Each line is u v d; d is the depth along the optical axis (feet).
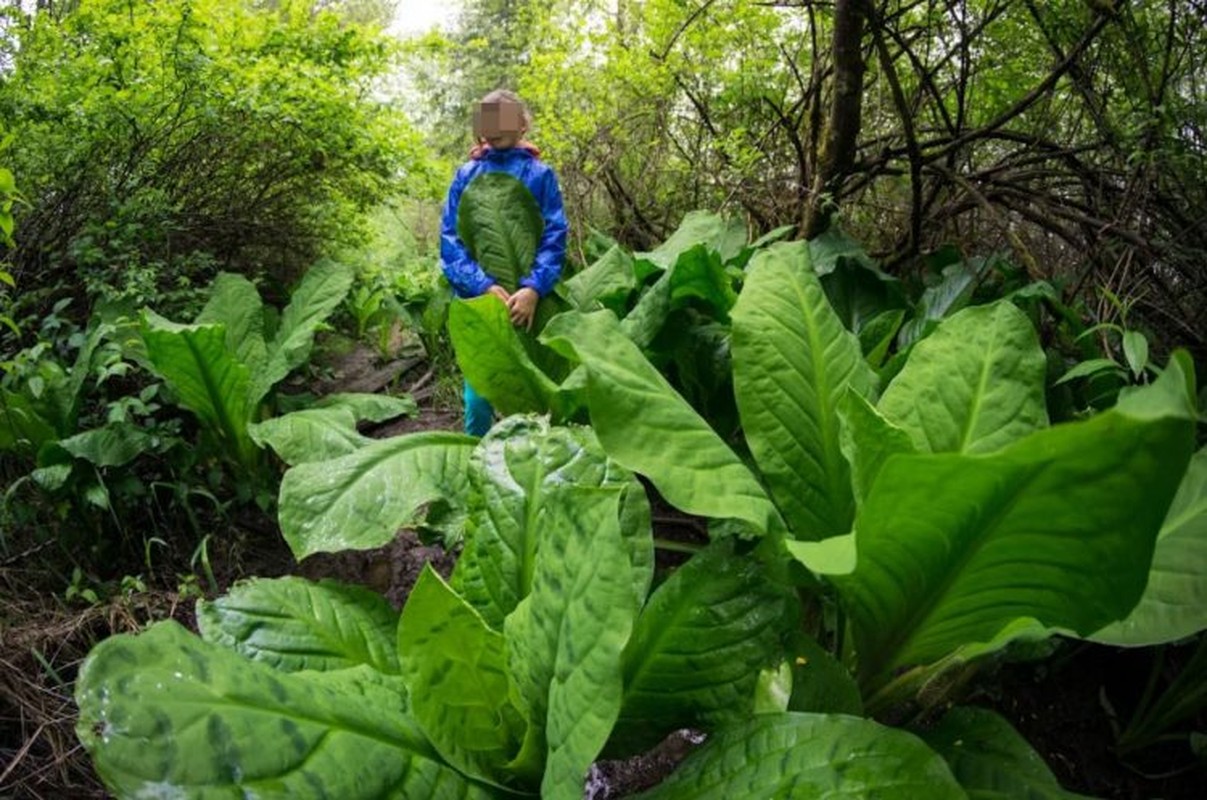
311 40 17.65
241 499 11.31
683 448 5.88
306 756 4.02
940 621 5.03
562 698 4.09
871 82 14.92
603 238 15.84
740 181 14.52
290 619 6.26
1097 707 7.87
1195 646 7.86
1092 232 11.71
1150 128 11.21
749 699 4.98
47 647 8.14
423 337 19.17
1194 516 5.53
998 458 3.50
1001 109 14.96
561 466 6.10
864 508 4.31
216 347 10.57
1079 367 8.28
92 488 9.91
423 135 20.02
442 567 10.21
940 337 6.65
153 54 15.56
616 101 18.35
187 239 16.84
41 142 14.39
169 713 3.79
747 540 6.15
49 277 14.62
